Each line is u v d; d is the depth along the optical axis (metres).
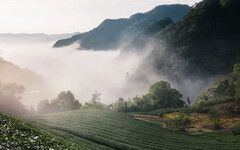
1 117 16.22
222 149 40.94
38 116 63.28
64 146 14.71
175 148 40.19
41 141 13.54
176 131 55.44
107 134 44.62
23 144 11.26
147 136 47.50
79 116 64.62
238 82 79.62
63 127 43.53
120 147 35.56
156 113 80.94
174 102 101.50
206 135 52.16
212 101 81.44
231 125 59.06
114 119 62.09
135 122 61.12
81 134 39.75
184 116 62.66
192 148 41.12
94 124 53.62
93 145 31.73
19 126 15.65
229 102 76.94
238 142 45.16
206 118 67.69
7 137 11.12
